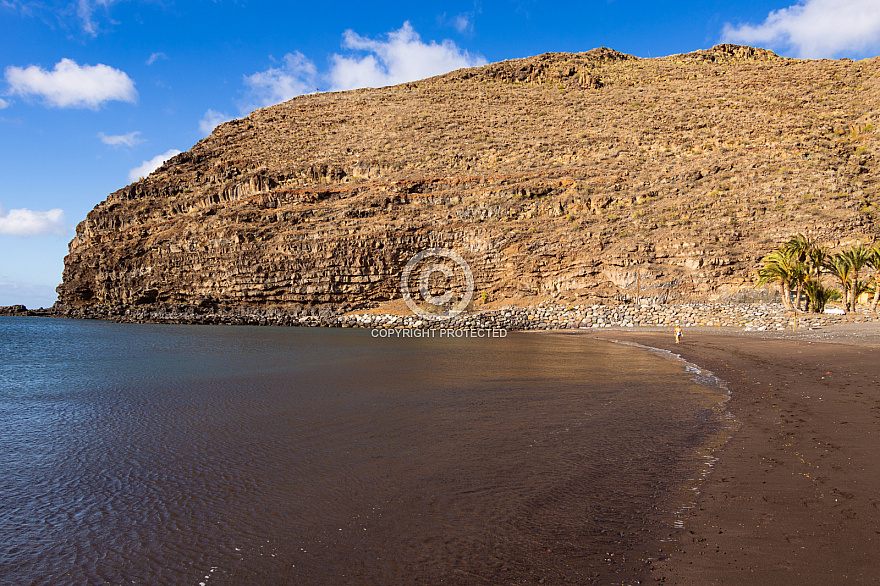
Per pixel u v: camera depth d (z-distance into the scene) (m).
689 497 8.53
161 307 85.25
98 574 7.17
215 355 37.31
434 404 17.92
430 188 85.44
